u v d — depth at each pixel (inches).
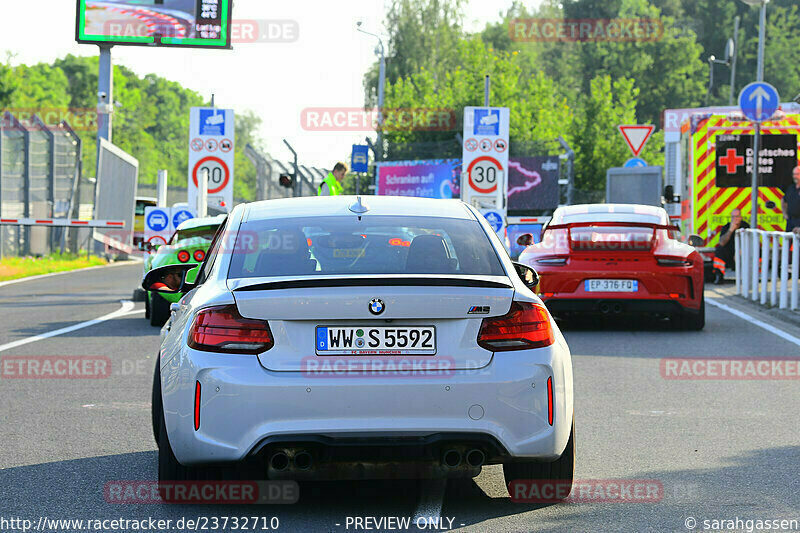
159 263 1784.0
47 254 4411.9
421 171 4473.4
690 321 1748.3
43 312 2149.4
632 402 1107.3
